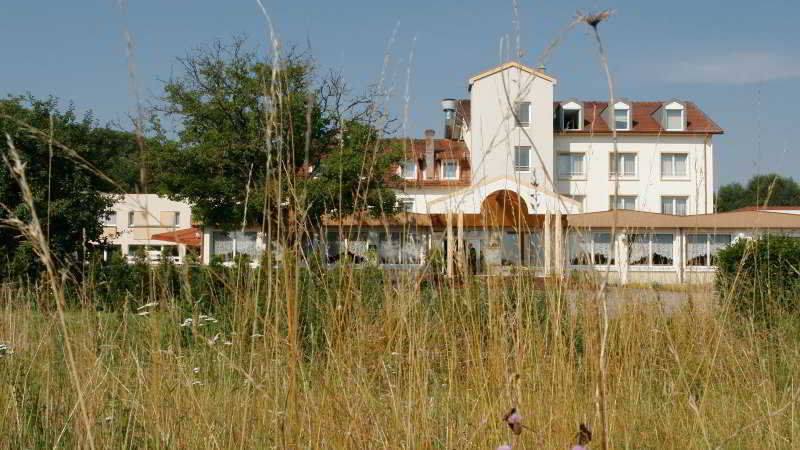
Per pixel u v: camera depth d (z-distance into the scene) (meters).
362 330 3.16
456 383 3.34
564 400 2.88
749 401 3.86
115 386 3.29
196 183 23.00
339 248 3.36
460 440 2.74
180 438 2.96
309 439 2.45
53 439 3.20
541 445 2.50
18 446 3.10
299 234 2.39
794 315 5.58
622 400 3.40
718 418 3.62
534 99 37.16
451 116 35.03
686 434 3.41
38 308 4.29
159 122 23.28
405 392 3.07
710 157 38.75
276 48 2.22
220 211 23.77
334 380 2.92
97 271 5.44
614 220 1.50
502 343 3.29
